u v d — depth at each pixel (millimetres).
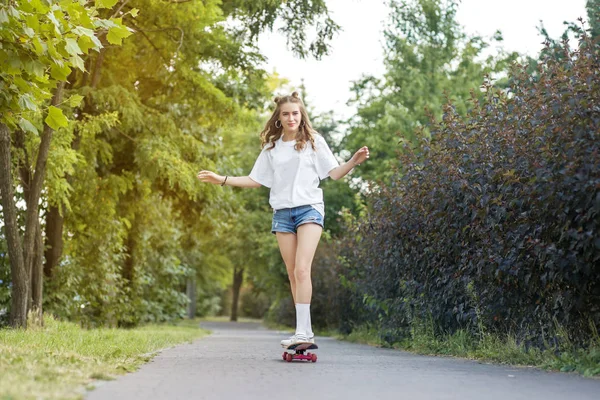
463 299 8109
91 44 5711
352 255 14047
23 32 5473
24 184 10227
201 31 13602
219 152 16031
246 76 14297
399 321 10148
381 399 3498
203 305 54375
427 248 8211
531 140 6164
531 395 3738
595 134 5191
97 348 6223
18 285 9492
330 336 17250
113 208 14719
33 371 3832
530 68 16234
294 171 6066
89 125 11656
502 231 6406
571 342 5949
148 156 13578
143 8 12789
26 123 6387
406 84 28016
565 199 5227
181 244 22656
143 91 14734
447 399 3525
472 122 7699
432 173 8219
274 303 30391
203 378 4336
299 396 3562
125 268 17922
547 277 5816
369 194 12023
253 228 28016
